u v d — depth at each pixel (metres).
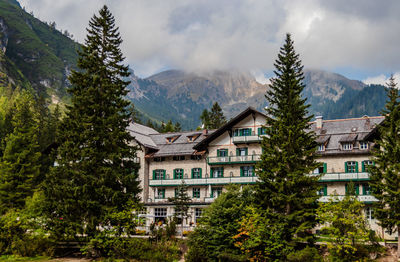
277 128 40.56
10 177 60.75
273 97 42.59
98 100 40.97
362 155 49.16
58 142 40.62
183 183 48.44
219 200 39.38
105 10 43.97
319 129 54.53
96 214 38.03
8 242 37.84
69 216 37.09
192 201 54.50
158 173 59.69
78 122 39.50
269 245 36.19
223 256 35.81
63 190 37.41
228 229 37.34
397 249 34.12
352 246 33.22
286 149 39.50
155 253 36.25
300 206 37.34
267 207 39.22
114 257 36.19
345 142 49.97
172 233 41.72
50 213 38.03
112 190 38.16
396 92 37.28
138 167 41.84
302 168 38.50
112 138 39.66
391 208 34.44
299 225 37.75
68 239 38.19
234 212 37.94
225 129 56.34
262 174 39.41
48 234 40.75
